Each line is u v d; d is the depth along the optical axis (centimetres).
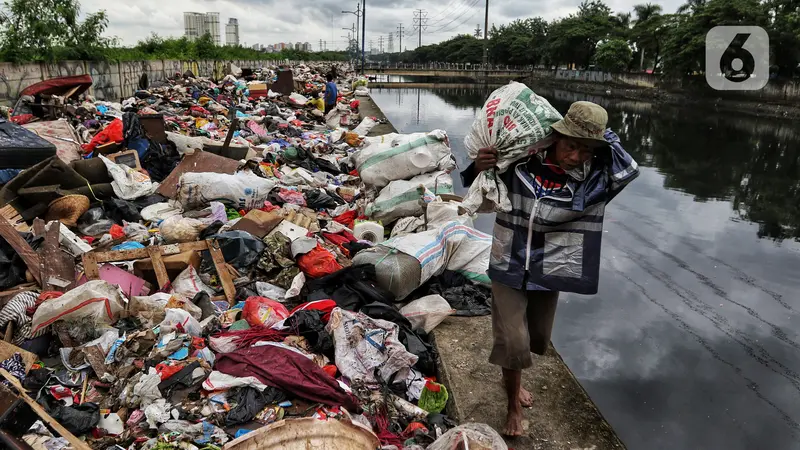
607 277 739
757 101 3272
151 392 303
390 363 347
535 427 309
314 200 716
